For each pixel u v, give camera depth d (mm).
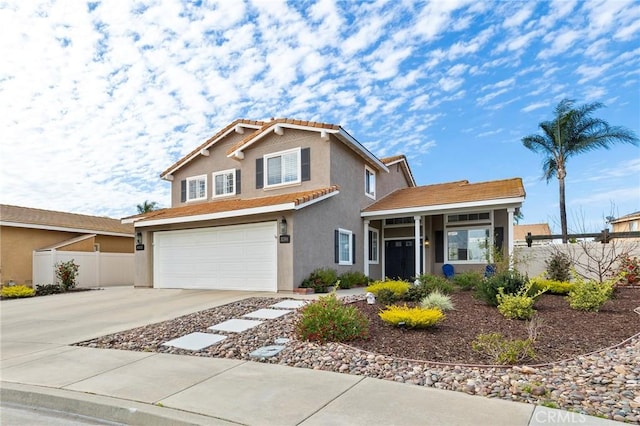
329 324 6719
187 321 8727
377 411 4074
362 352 6121
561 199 24250
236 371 5504
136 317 9719
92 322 9344
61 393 4809
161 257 16516
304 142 15766
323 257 14828
